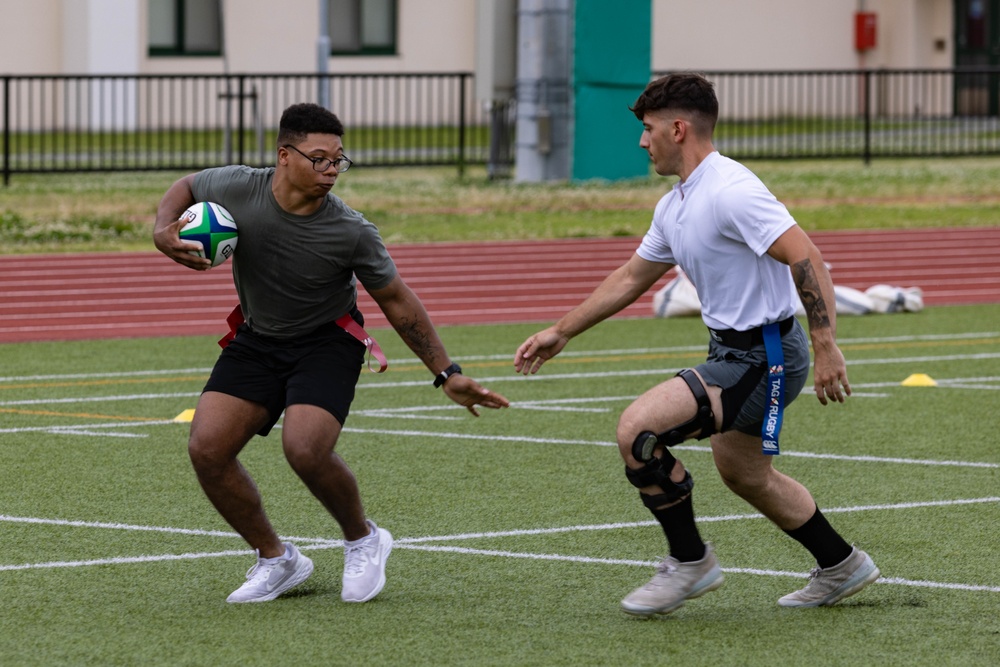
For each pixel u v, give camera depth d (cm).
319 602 1606
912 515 2012
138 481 2231
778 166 7131
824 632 1491
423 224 5397
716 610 1573
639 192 6044
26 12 8694
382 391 3064
